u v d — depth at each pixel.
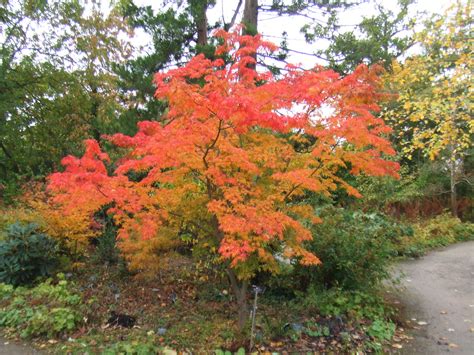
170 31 11.23
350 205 12.74
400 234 11.68
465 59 8.98
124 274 7.64
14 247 6.95
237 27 5.56
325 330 5.34
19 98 14.54
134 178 9.12
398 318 6.18
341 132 4.29
